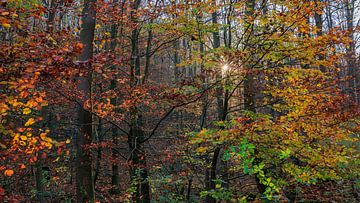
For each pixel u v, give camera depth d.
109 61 3.78
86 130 5.75
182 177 8.36
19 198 4.41
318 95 5.86
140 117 8.59
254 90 6.91
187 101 6.62
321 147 5.61
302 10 5.40
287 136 5.53
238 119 5.47
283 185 5.76
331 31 5.39
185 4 6.85
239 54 6.04
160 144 10.08
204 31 7.39
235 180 9.56
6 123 4.70
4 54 3.09
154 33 9.29
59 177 10.02
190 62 7.54
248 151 4.69
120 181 11.28
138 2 8.47
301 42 5.80
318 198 6.35
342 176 5.64
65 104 7.87
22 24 3.68
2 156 3.80
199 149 6.20
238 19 7.02
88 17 5.57
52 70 3.09
